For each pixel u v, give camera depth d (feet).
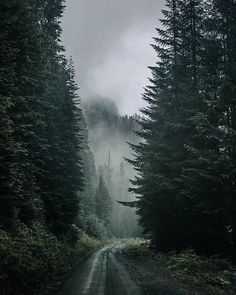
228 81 66.69
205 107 76.95
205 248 81.97
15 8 61.98
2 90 55.67
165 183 87.76
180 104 94.68
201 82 84.53
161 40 100.07
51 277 59.31
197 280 57.88
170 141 95.14
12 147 53.31
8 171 52.75
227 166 65.57
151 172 97.86
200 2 90.07
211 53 76.69
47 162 101.40
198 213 79.46
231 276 59.16
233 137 67.56
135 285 53.78
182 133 89.25
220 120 72.13
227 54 74.59
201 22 90.02
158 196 94.63
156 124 104.27
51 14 100.17
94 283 55.77
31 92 73.26
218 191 70.13
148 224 104.12
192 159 78.84
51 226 106.63
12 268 42.83
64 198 115.14
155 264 87.30
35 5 79.05
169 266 76.02
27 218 79.25
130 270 74.59
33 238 71.72
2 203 56.49
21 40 63.82
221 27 76.43
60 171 116.26
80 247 147.43
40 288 48.44
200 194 71.87
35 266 53.26
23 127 64.03
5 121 51.93
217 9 77.56
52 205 105.09
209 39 79.71
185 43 95.40
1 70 55.36
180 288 50.96
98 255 125.49
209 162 68.18
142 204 100.83
